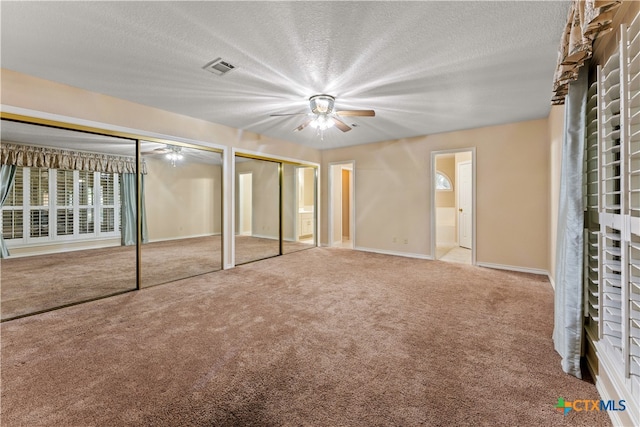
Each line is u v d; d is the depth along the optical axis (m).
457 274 4.00
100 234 6.15
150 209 6.82
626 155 1.19
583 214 1.69
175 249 6.02
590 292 1.72
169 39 2.06
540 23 1.87
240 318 2.51
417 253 5.17
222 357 1.90
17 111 2.54
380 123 4.23
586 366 1.76
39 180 5.38
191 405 1.46
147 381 1.65
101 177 6.16
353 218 5.98
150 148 5.19
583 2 1.21
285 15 1.79
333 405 1.46
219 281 3.65
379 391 1.56
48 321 2.46
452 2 1.67
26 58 2.32
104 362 1.84
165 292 3.23
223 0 1.65
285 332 2.25
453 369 1.76
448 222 6.99
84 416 1.38
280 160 5.36
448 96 3.12
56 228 5.59
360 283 3.56
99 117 3.04
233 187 4.45
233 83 2.79
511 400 1.49
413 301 2.93
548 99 3.23
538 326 2.35
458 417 1.37
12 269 4.30
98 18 1.82
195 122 3.92
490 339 2.13
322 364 1.82
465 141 4.61
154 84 2.82
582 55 1.42
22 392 1.55
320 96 3.05
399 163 5.34
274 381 1.65
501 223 4.32
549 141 3.76
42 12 1.75
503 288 3.36
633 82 1.15
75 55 2.28
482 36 2.01
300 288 3.36
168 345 2.05
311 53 2.24
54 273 4.07
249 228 8.41
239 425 1.33
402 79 2.69
